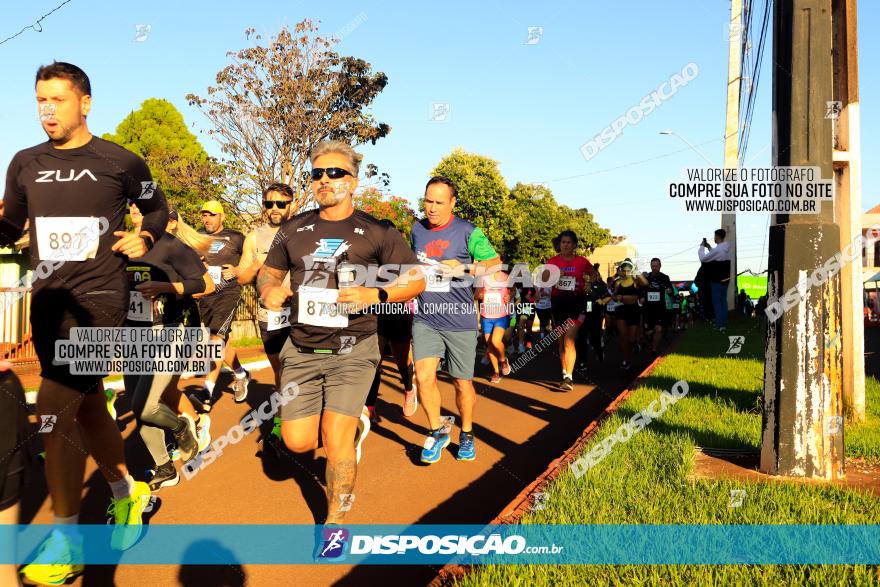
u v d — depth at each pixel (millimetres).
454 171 52188
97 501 4270
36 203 3229
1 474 2062
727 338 14461
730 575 2578
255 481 4785
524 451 5715
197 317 5133
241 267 6133
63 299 3166
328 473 3385
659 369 9281
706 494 3574
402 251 3695
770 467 4043
